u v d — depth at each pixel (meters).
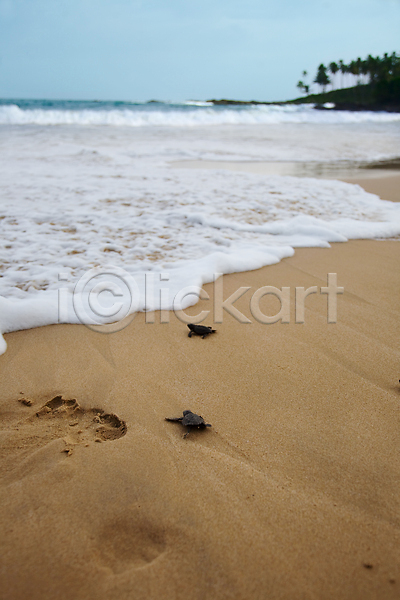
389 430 2.21
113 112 24.67
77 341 3.08
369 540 1.59
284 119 32.34
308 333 3.27
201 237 5.38
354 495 1.80
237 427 2.23
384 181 9.34
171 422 2.27
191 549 1.54
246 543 1.56
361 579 1.45
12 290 3.74
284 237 5.55
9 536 1.57
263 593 1.39
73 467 1.92
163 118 26.09
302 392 2.54
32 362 2.80
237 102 82.75
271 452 2.05
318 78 98.00
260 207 6.81
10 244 4.90
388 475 1.91
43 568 1.46
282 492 1.80
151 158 11.79
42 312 3.35
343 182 9.08
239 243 5.17
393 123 33.28
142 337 3.18
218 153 13.15
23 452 2.01
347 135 19.80
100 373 2.70
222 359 2.90
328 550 1.54
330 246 5.31
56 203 6.66
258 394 2.52
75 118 23.67
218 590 1.40
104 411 2.36
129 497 1.76
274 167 11.10
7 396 2.44
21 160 10.36
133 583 1.41
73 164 10.20
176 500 1.75
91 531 1.61
